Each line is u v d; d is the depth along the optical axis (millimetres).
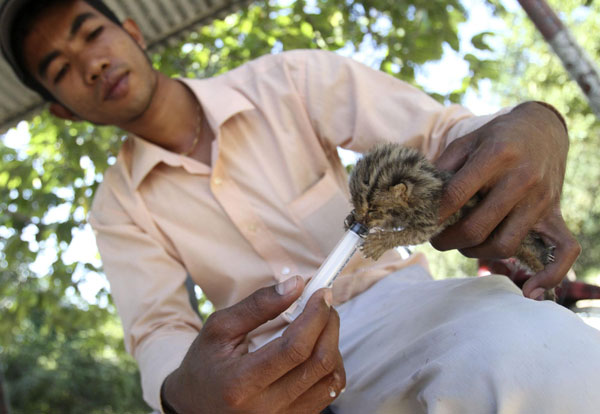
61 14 395
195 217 389
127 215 408
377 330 312
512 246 275
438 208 274
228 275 377
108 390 2746
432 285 326
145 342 362
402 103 380
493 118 314
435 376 254
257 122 399
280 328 357
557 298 382
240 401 237
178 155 400
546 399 215
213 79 435
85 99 407
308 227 370
